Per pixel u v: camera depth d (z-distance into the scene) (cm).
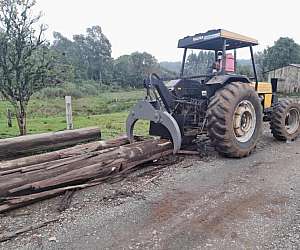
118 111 1877
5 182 291
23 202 296
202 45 556
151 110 454
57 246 231
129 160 390
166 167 423
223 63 499
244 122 475
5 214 284
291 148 539
